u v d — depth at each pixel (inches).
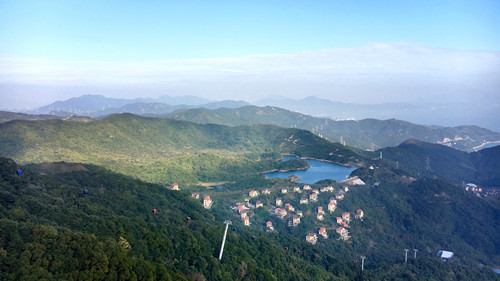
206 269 4813.0
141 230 4899.1
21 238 3427.7
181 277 4101.9
